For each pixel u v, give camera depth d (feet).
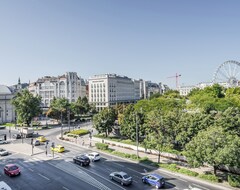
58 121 381.19
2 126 336.49
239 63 536.01
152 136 149.07
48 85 552.82
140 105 288.10
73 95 549.54
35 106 328.08
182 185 110.01
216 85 364.17
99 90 598.75
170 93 555.28
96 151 186.09
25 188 108.88
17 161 158.20
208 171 129.80
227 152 100.73
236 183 105.91
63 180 119.34
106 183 114.42
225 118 146.10
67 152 183.52
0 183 96.58
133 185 111.45
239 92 336.90
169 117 160.66
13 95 412.16
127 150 187.01
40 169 138.92
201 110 177.88
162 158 159.33
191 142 118.42
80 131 269.44
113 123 240.73
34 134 274.36
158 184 106.42
